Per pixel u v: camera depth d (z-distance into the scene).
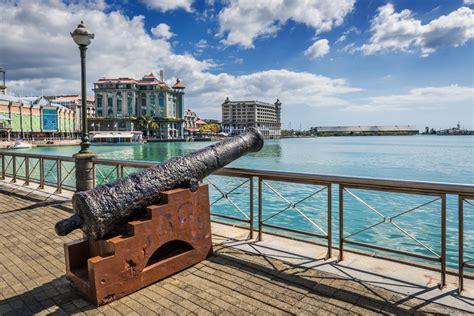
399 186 3.16
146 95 112.00
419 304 2.80
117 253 2.97
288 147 73.38
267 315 2.70
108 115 107.12
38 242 4.66
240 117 170.50
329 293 3.02
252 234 4.50
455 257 7.60
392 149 62.12
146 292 3.12
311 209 12.36
